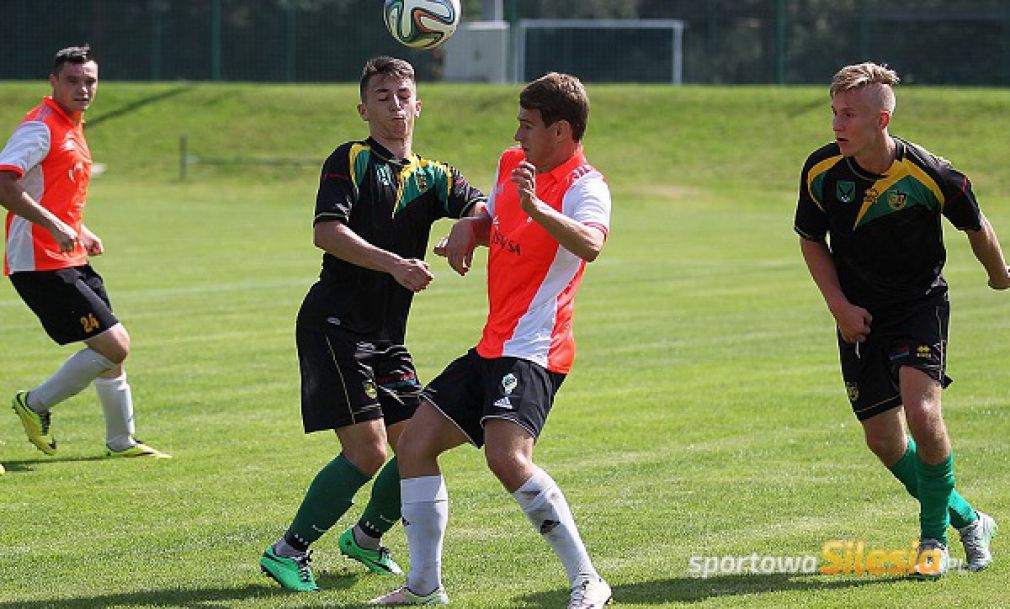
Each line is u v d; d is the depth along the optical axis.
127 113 126.06
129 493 24.06
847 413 31.02
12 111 128.75
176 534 21.41
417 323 45.38
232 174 113.44
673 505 22.94
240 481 24.92
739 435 28.75
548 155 17.25
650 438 28.44
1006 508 22.59
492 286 17.48
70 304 26.14
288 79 143.62
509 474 16.72
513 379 16.91
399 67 19.27
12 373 36.06
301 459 26.69
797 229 19.41
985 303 50.75
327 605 17.84
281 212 94.06
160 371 36.28
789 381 35.16
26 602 17.84
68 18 143.62
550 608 17.41
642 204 101.25
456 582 18.80
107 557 20.14
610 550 20.31
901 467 19.91
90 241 27.23
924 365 18.70
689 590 18.22
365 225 19.00
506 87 128.00
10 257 26.36
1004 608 17.22
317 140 121.38
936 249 18.97
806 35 136.75
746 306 50.34
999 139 112.25
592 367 37.41
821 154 18.81
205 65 143.00
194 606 17.77
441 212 19.88
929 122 115.88
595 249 16.55
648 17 142.12
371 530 19.30
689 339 42.44
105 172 113.44
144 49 143.00
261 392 33.59
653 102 123.50
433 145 117.38
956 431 28.86
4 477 25.25
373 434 18.72
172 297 52.00
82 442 28.36
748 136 116.88
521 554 20.17
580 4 144.38
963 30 133.25
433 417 17.50
